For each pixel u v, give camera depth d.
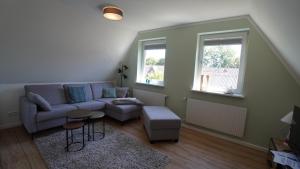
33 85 3.17
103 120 3.43
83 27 3.10
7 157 2.12
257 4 1.91
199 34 3.21
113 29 3.61
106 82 4.58
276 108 2.46
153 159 2.22
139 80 4.50
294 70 2.20
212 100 3.09
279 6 1.29
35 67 3.15
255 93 2.62
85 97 3.69
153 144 2.65
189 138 2.95
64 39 3.07
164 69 3.78
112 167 2.00
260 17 2.13
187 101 3.37
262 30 2.45
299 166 1.52
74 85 3.70
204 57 3.25
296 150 1.67
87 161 2.10
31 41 2.75
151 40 4.13
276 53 2.40
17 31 2.51
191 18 2.96
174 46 3.56
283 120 2.05
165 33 3.69
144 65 4.36
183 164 2.16
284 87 2.38
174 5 2.37
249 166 2.19
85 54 3.64
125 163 2.10
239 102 2.78
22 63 2.94
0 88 2.98
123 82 4.89
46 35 2.81
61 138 2.71
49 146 2.43
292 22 1.30
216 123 2.98
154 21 3.23
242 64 2.81
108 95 4.16
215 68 3.13
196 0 2.16
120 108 3.37
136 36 4.28
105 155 2.26
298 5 1.03
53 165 1.98
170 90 3.70
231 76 2.95
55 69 3.46
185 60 3.40
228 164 2.21
